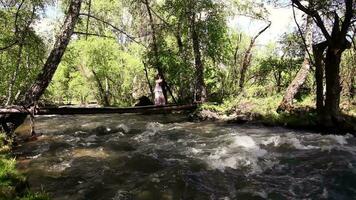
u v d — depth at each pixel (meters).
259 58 31.25
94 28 34.22
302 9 15.32
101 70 34.75
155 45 25.91
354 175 9.30
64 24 13.70
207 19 25.83
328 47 15.23
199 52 25.75
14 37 18.06
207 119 20.39
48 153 12.17
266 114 18.53
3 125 13.17
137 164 10.64
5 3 18.59
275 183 8.95
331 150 11.70
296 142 12.88
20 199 6.84
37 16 18.81
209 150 12.28
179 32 26.64
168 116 23.17
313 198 8.02
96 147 13.13
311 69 19.69
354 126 14.82
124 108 17.17
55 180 9.26
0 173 7.92
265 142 13.16
